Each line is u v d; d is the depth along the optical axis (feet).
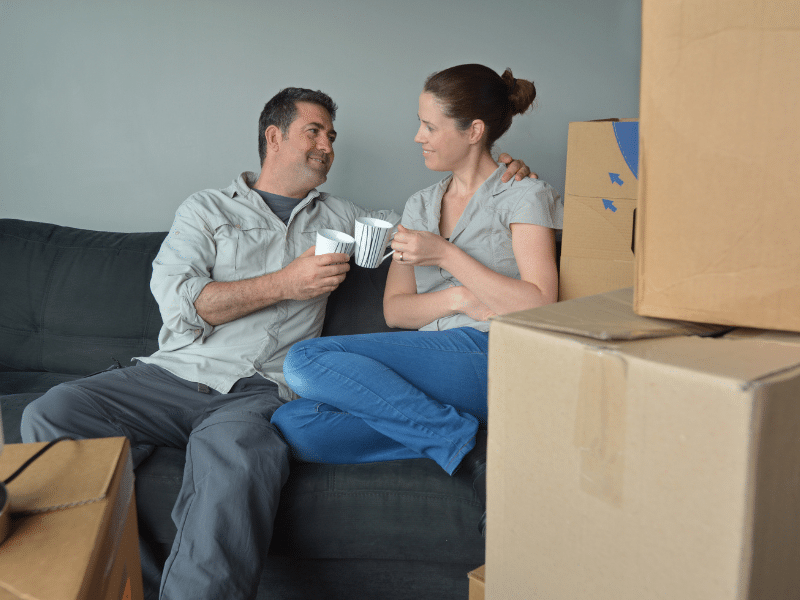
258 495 3.92
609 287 4.51
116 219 7.36
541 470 1.83
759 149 1.63
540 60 7.20
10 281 6.25
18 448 2.08
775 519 1.45
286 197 6.09
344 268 5.20
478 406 4.46
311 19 7.08
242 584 3.66
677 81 1.73
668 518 1.52
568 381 1.70
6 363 6.21
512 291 4.52
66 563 1.48
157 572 4.42
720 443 1.39
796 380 1.40
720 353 1.57
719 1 1.62
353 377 4.14
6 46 6.99
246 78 7.14
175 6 7.00
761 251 1.67
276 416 4.51
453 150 4.90
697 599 1.49
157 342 6.12
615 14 7.12
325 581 4.31
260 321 5.59
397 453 4.42
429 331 4.70
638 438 1.55
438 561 4.22
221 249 5.70
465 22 7.12
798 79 1.55
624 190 4.36
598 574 1.71
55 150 7.20
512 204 4.83
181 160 7.26
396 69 7.18
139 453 4.51
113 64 7.06
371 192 7.42
